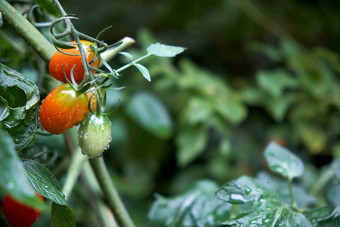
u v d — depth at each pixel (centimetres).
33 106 50
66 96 48
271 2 188
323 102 161
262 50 180
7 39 67
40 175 51
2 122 49
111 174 152
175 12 189
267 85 151
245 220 55
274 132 167
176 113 163
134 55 151
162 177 180
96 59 50
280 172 63
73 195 110
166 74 152
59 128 49
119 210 65
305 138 160
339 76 183
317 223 56
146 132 162
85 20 186
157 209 71
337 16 186
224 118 148
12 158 42
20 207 54
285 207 58
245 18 185
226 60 202
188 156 146
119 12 189
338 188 70
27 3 58
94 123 50
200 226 68
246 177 59
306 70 163
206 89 149
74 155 63
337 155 154
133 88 157
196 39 197
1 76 49
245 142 167
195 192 73
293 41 190
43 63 63
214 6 184
